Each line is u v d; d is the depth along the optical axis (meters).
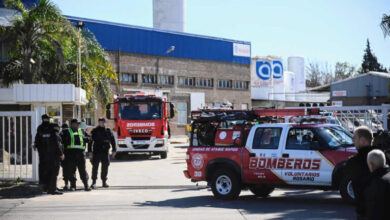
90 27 43.34
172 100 49.16
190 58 51.22
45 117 12.26
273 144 10.35
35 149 12.59
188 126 29.27
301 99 69.62
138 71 46.28
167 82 49.06
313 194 11.77
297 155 9.96
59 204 10.47
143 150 23.08
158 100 23.48
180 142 40.22
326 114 16.17
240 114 10.98
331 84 50.28
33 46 22.58
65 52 23.30
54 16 22.05
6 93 22.83
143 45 46.91
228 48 55.34
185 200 10.96
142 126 23.06
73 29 22.84
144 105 23.38
